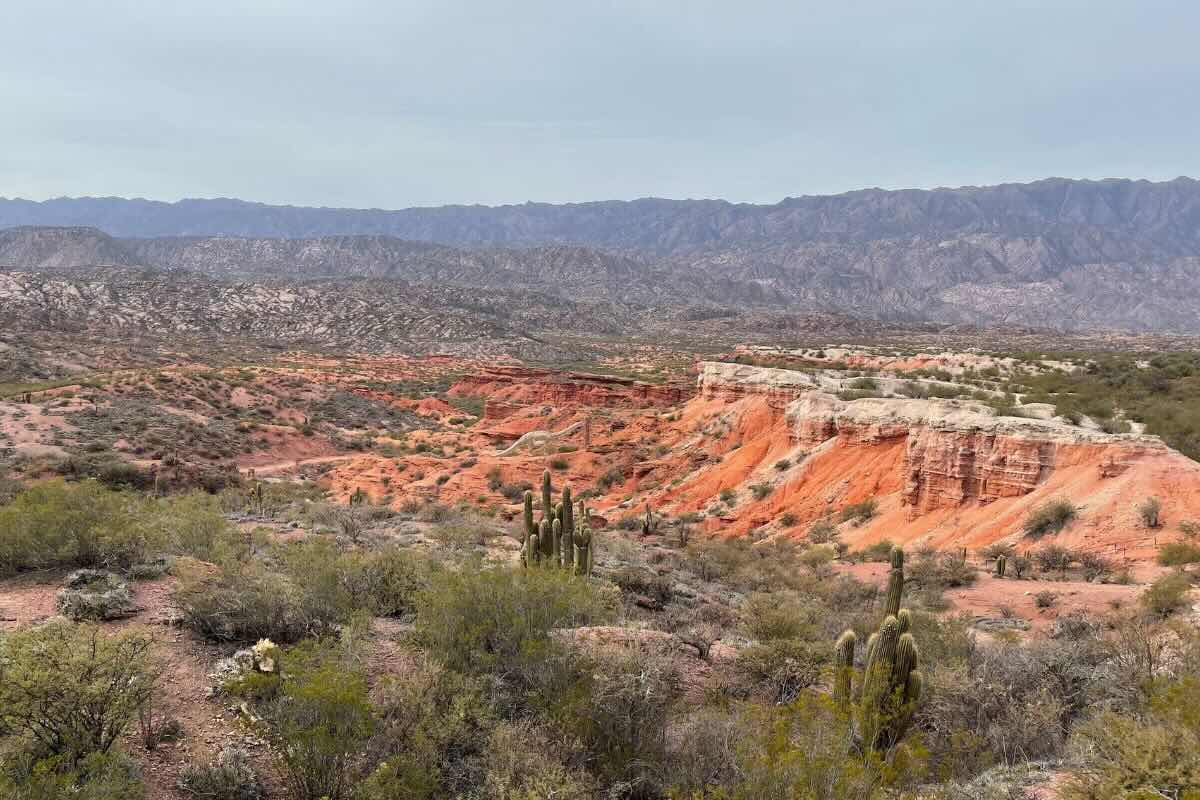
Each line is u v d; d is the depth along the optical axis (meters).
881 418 48.09
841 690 10.33
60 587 12.14
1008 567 30.42
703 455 60.69
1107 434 36.34
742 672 12.58
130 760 7.57
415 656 10.58
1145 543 29.34
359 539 25.84
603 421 77.00
